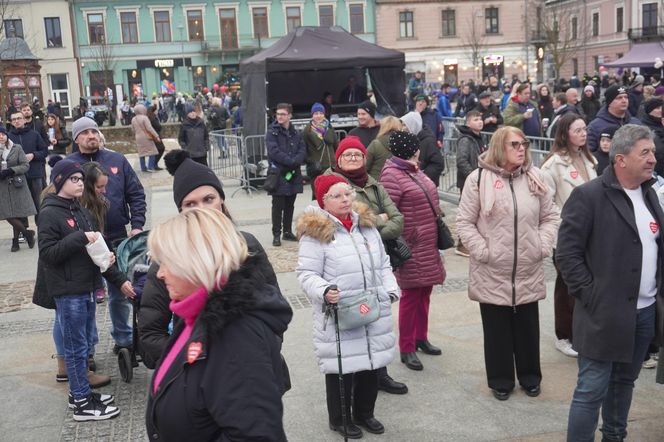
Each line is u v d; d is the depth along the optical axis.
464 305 6.45
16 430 4.41
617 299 3.46
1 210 9.33
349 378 4.20
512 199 4.37
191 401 1.96
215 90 38.59
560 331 5.30
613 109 6.42
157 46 51.50
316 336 4.00
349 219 4.06
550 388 4.72
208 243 2.02
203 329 1.97
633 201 3.53
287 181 9.02
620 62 38.41
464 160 7.55
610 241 3.48
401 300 5.09
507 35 54.00
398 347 5.55
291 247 9.02
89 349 4.79
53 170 4.45
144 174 17.28
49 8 49.75
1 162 9.26
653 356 5.10
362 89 17.03
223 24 52.00
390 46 53.19
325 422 4.35
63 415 4.61
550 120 13.69
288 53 14.08
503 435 4.11
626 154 3.44
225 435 1.93
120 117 40.22
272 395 1.96
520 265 4.38
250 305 1.99
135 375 5.17
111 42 50.84
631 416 4.28
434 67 53.78
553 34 48.94
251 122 14.74
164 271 2.07
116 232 5.84
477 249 4.39
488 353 4.59
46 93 50.66
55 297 4.40
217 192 3.12
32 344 5.96
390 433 4.18
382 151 6.88
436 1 52.94
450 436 4.12
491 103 13.05
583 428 3.59
